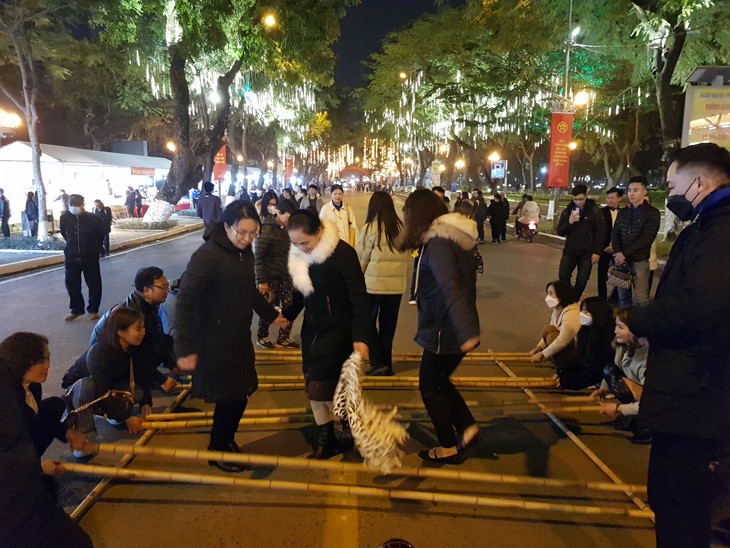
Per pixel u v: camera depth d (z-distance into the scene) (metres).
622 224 7.14
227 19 16.59
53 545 2.23
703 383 2.25
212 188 13.19
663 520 2.40
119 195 28.69
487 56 25.28
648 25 14.41
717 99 12.41
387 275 5.60
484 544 3.16
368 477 3.85
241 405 3.91
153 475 3.32
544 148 53.88
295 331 7.64
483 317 8.45
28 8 15.78
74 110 34.47
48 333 7.41
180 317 3.53
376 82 36.72
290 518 3.37
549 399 5.16
